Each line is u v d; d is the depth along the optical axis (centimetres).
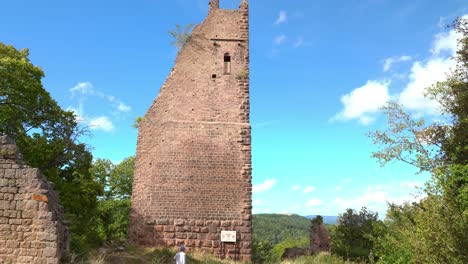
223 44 2238
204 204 1967
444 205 1088
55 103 2352
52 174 2158
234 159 2044
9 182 1148
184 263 1494
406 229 1383
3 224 1123
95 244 1905
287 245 5400
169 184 1989
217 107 2125
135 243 1912
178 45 2214
